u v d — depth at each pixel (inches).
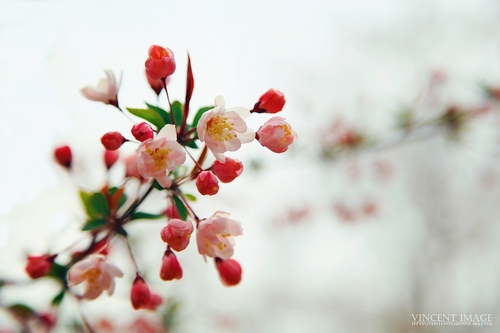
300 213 49.1
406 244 63.2
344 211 48.3
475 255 61.7
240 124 16.9
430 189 63.4
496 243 60.9
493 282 59.8
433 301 62.1
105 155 18.5
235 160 16.6
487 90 32.9
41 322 19.0
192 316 29.7
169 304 26.0
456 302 61.2
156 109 16.9
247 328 55.0
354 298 65.0
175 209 17.2
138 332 26.1
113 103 17.9
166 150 16.2
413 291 63.6
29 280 18.4
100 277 17.0
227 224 17.1
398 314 63.1
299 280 62.3
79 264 16.9
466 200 62.8
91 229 17.3
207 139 16.5
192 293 43.6
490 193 59.1
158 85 17.3
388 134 34.6
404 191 63.4
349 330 63.4
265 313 60.8
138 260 23.8
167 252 17.1
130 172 17.7
